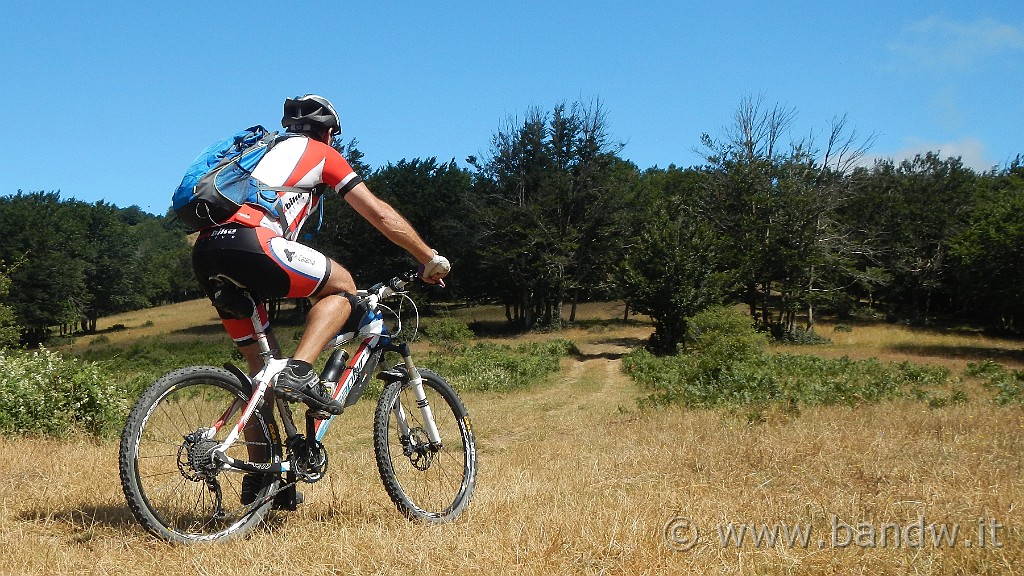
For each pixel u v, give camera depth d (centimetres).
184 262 10456
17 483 445
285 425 338
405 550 296
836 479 488
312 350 323
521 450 799
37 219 6181
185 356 3891
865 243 5053
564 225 5628
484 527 345
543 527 325
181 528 323
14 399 794
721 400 1184
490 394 2125
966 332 5250
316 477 345
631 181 6100
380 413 361
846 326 5397
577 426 1162
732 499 424
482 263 5553
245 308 319
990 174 7400
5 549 295
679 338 3897
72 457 563
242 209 307
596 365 3331
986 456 544
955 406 983
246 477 338
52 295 6078
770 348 4141
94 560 289
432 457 388
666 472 553
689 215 4284
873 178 5856
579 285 5762
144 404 303
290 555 293
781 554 302
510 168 5709
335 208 5578
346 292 339
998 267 4025
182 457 311
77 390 852
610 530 321
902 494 413
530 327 5794
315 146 327
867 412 910
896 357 3669
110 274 7381
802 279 4797
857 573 289
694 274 3859
